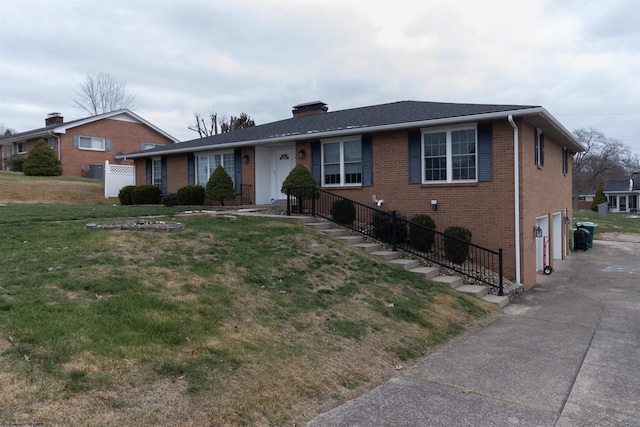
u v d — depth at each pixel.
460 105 13.72
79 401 3.25
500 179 11.27
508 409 4.27
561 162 17.16
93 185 24.31
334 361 5.03
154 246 7.70
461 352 6.05
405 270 9.81
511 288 10.19
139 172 21.44
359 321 6.36
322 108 20.44
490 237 11.42
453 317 7.56
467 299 8.76
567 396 4.63
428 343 6.26
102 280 5.68
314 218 12.58
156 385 3.69
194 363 4.16
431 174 12.48
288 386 4.26
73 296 5.08
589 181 65.56
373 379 4.89
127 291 5.49
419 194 12.58
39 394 3.21
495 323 7.77
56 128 28.14
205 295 5.91
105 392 3.43
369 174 13.52
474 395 4.59
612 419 4.12
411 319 6.93
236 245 8.66
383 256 10.37
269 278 7.21
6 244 7.29
